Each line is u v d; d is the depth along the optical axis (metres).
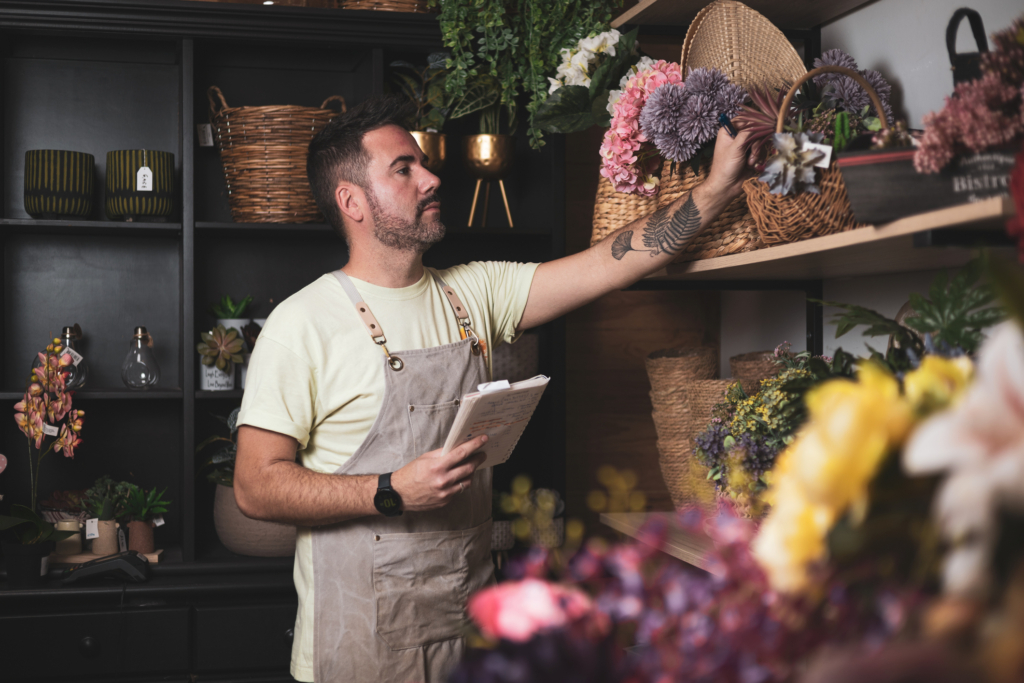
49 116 2.39
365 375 1.59
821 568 0.55
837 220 1.28
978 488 0.45
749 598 0.57
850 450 0.51
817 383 0.96
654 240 1.60
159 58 2.44
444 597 1.59
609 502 2.58
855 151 1.09
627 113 1.61
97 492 2.21
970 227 1.05
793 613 0.55
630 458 2.68
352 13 2.14
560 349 2.25
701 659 0.55
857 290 1.88
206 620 2.04
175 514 2.45
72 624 1.97
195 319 2.44
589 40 1.82
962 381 0.58
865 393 0.53
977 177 0.99
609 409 2.67
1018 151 0.96
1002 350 0.49
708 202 1.50
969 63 1.13
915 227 1.07
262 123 2.18
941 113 0.99
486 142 2.27
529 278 1.80
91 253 2.41
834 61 1.52
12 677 1.95
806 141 1.25
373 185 1.62
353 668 1.55
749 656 0.54
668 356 2.12
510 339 1.85
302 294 1.64
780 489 0.59
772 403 1.49
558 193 2.30
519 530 0.95
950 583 0.47
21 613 1.96
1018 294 0.50
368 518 1.56
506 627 0.57
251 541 2.17
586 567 0.64
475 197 2.34
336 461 1.60
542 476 2.42
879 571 0.55
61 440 2.06
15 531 2.00
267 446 1.53
